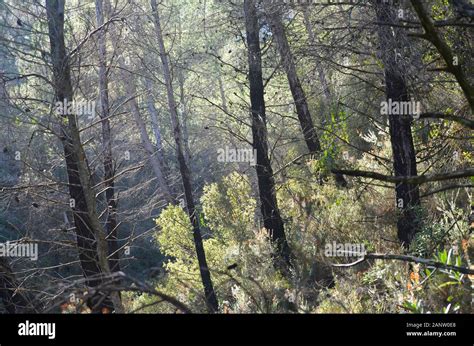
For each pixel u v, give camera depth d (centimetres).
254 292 991
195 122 3553
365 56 1323
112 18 1216
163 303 1402
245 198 2009
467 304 654
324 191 1311
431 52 1074
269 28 1592
